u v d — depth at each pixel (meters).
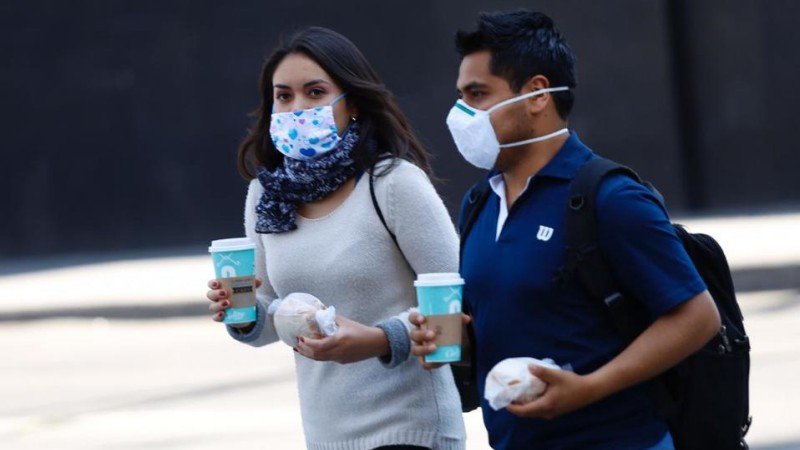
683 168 54.50
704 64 54.47
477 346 10.39
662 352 9.63
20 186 62.59
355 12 57.06
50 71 61.72
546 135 10.16
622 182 9.78
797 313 35.00
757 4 53.59
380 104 12.35
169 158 60.56
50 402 31.12
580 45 54.88
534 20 10.20
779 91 53.59
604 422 9.93
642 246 9.66
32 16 61.59
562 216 9.91
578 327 9.85
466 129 10.20
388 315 12.10
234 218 60.12
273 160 12.98
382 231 12.02
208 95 59.72
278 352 35.19
